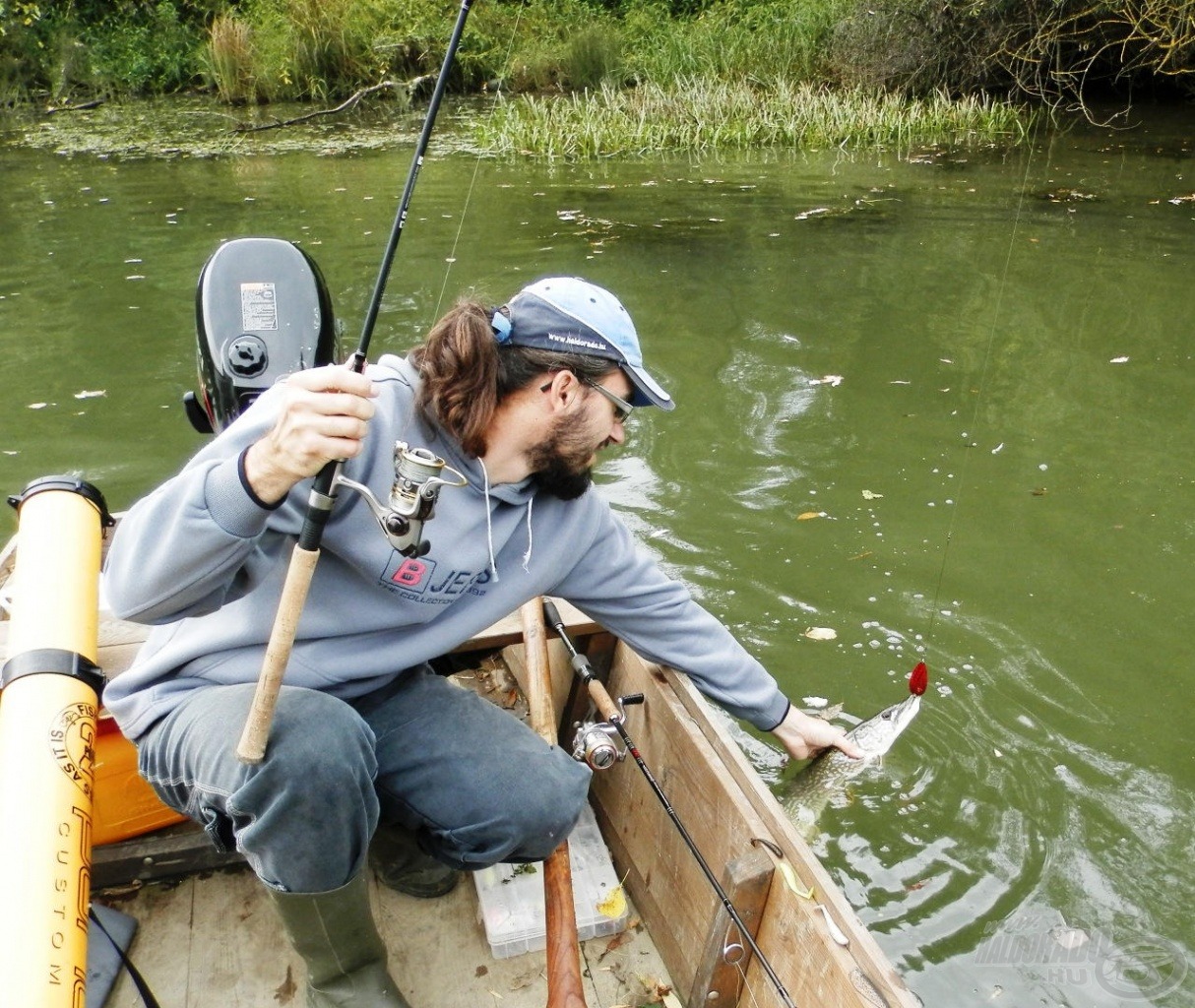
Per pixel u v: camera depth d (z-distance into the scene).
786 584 3.69
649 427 4.80
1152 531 4.02
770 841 1.74
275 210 8.95
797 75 14.11
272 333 2.30
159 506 1.48
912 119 12.29
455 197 9.29
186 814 1.78
